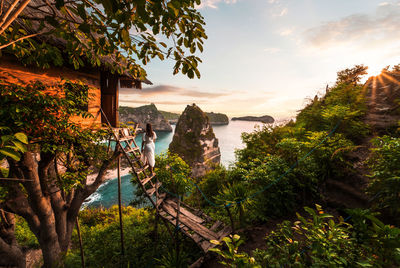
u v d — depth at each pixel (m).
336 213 3.75
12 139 0.80
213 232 4.66
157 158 8.30
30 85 3.27
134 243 6.63
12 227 4.70
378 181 2.62
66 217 5.24
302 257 2.07
